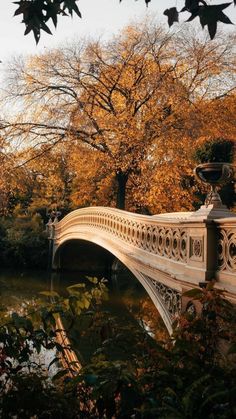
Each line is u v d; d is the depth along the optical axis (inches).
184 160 665.6
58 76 779.4
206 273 192.1
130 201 879.1
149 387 101.0
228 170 205.8
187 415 89.0
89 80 791.1
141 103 743.1
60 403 106.0
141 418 95.0
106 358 115.6
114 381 95.3
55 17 99.8
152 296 289.3
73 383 100.5
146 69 754.2
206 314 126.5
